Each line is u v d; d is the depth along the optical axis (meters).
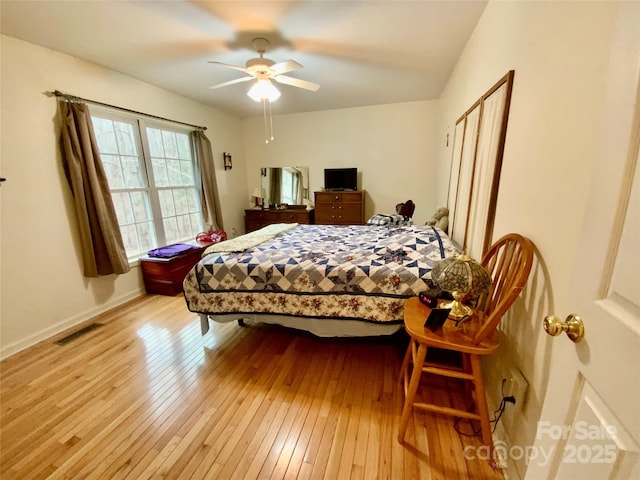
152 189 3.35
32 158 2.21
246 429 1.40
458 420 1.41
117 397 1.62
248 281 1.97
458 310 1.29
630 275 0.49
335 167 4.81
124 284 2.95
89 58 2.52
